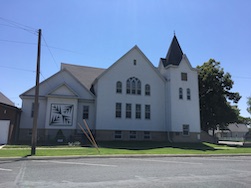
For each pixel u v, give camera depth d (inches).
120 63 1264.8
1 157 561.6
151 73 1325.0
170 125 1272.1
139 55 1315.2
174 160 592.1
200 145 1178.6
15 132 1042.7
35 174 363.9
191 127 1309.1
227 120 1656.0
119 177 347.3
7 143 946.7
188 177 357.1
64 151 708.0
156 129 1279.5
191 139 1296.8
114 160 564.1
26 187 281.9
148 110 1284.4
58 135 1047.0
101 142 1092.5
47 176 348.5
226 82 1642.5
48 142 1016.9
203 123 1732.3
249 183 322.0
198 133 1318.9
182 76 1349.7
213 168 456.8
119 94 1233.4
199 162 554.6
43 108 1120.8
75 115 1122.7
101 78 1213.1
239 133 3644.2
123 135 1208.8
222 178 354.3
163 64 1405.0
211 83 1616.6
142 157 657.0
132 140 1222.3
